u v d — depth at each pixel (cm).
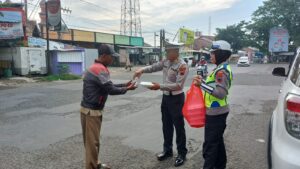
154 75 2720
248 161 511
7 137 670
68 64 2656
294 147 293
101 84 427
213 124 405
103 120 830
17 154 560
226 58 398
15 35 2273
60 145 610
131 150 575
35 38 2681
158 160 522
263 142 614
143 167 492
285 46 6331
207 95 407
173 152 559
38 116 893
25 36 2448
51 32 3544
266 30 7031
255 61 7038
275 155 306
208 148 412
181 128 497
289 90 313
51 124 791
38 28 3122
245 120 815
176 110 491
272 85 1719
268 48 6975
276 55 6800
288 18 6869
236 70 3481
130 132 705
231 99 1190
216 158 426
